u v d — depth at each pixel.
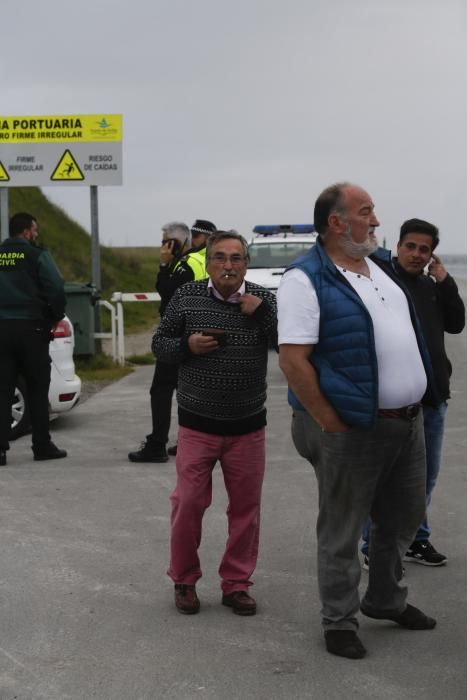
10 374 8.54
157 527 6.65
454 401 11.84
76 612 5.10
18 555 6.05
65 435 10.09
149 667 4.41
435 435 5.74
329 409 4.31
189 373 5.00
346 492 4.45
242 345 4.94
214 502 7.28
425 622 4.84
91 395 13.02
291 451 9.14
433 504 7.20
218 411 4.97
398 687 4.18
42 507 7.17
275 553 6.07
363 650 4.52
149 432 10.23
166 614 5.07
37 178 16.20
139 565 5.86
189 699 4.08
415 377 4.41
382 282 4.45
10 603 5.23
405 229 5.52
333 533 4.53
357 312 4.27
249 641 4.71
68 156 16.16
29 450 9.30
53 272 8.40
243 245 4.95
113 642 4.70
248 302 4.90
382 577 4.77
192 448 5.02
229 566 5.16
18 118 16.08
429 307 5.61
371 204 4.34
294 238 19.78
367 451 4.38
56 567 5.82
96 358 15.89
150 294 16.08
